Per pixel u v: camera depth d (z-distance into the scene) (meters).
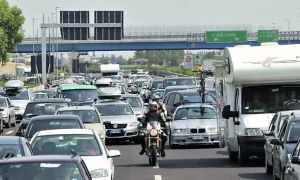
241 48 47.53
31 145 32.38
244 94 47.56
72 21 183.00
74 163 21.56
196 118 61.84
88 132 34.09
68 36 183.75
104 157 32.09
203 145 62.09
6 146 29.67
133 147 63.06
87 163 30.95
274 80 46.75
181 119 62.16
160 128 49.06
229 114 47.84
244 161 46.94
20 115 98.44
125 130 65.44
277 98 47.47
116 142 67.44
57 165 21.42
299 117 37.59
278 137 38.34
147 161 51.62
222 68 52.09
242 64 46.47
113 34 185.88
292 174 29.34
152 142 48.25
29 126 43.50
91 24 181.50
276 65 46.38
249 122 46.59
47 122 43.84
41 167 21.31
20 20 186.75
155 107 49.19
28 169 21.16
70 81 158.38
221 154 55.75
